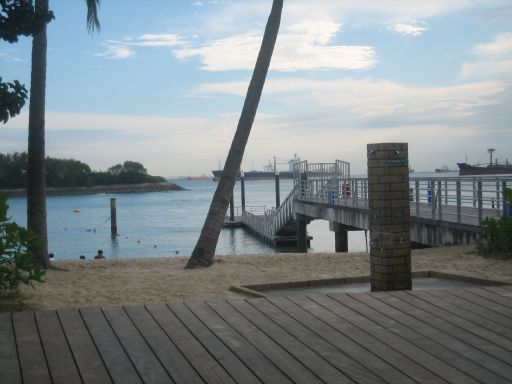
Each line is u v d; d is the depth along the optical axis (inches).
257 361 171.3
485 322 210.8
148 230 2005.4
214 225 498.0
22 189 4239.7
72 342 189.0
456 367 165.6
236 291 321.7
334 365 167.6
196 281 369.1
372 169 279.1
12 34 265.3
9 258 291.4
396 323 210.4
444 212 724.7
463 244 578.9
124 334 197.6
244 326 207.3
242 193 2106.3
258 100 550.3
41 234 457.4
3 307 268.7
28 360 172.2
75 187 6220.5
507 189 459.2
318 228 1925.4
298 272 408.5
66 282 372.5
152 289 333.4
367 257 496.4
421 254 500.1
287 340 191.2
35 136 463.2
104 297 305.6
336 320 214.5
